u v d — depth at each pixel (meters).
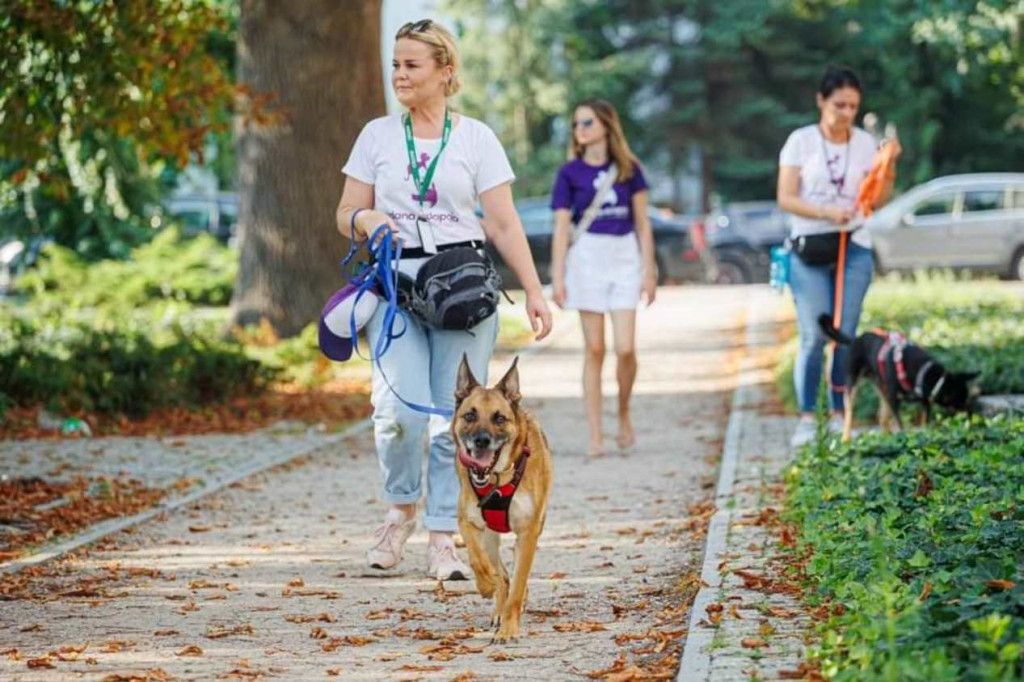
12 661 7.26
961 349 16.89
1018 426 11.40
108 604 8.56
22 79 14.53
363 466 14.09
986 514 8.12
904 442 11.41
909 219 35.31
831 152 13.10
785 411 16.06
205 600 8.64
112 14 14.22
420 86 8.52
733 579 8.25
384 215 8.48
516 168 57.22
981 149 56.09
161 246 32.34
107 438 15.59
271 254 23.25
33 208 32.56
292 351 20.81
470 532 7.74
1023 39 45.62
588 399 14.20
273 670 7.04
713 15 57.41
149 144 15.37
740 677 6.32
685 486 12.30
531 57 56.59
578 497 11.99
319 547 10.23
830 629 6.57
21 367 16.77
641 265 14.10
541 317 8.78
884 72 56.59
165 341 19.09
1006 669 5.30
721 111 58.72
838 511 8.87
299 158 23.06
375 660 7.24
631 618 8.02
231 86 15.80
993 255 34.94
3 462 13.72
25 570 9.41
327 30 22.94
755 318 28.09
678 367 21.73
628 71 56.44
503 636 7.57
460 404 7.74
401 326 8.68
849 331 13.27
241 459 14.20
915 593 6.72
